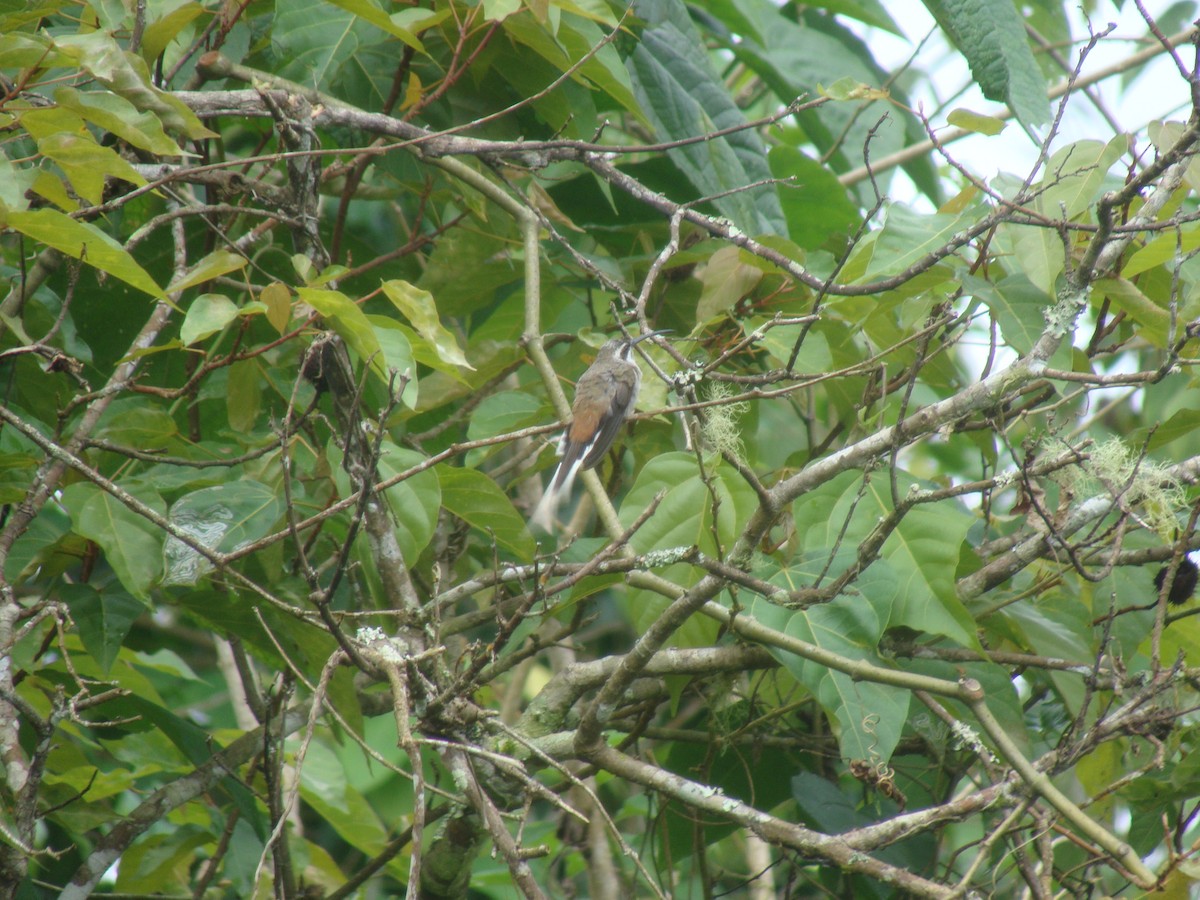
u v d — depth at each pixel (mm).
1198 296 8219
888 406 10258
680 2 12383
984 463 10922
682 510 8812
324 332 8258
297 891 11125
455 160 10352
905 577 8492
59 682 9930
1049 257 8258
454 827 9117
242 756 9758
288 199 9117
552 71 10680
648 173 12320
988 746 9008
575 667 9266
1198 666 9305
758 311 10711
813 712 11211
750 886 11164
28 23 9297
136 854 10812
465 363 7723
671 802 10805
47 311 9914
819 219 13555
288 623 9031
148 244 11383
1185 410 8906
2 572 7625
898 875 7379
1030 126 9398
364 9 8922
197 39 10164
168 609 13672
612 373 9617
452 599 8945
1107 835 7023
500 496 9023
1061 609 9336
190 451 9539
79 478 9219
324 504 9094
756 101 17016
